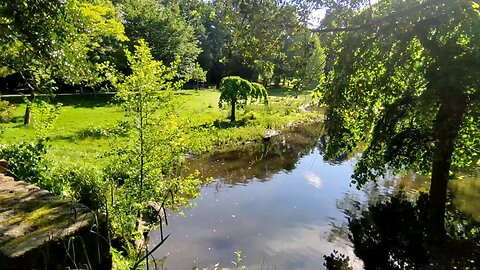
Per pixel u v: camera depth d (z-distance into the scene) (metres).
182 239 9.87
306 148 22.78
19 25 5.80
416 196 13.54
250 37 6.27
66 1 6.20
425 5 7.18
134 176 8.50
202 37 63.06
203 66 64.12
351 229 11.01
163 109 8.72
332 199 13.66
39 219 2.89
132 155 8.52
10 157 7.54
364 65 8.41
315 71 7.67
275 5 6.18
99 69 8.14
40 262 2.53
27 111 20.59
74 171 9.36
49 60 6.60
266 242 10.03
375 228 10.98
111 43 34.72
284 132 27.62
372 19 7.47
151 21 42.91
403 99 9.14
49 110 9.30
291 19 6.20
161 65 8.95
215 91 50.31
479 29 6.62
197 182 9.30
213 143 21.83
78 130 21.20
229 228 10.81
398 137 9.59
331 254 9.48
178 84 8.80
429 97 7.76
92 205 8.36
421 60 8.52
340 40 8.07
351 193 14.30
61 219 2.90
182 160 9.49
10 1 5.54
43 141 8.95
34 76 8.06
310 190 14.67
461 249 8.62
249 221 11.41
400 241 10.04
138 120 8.46
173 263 8.61
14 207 3.14
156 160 8.59
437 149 8.26
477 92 7.38
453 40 7.48
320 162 19.31
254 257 9.18
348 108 8.74
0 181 4.00
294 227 11.09
